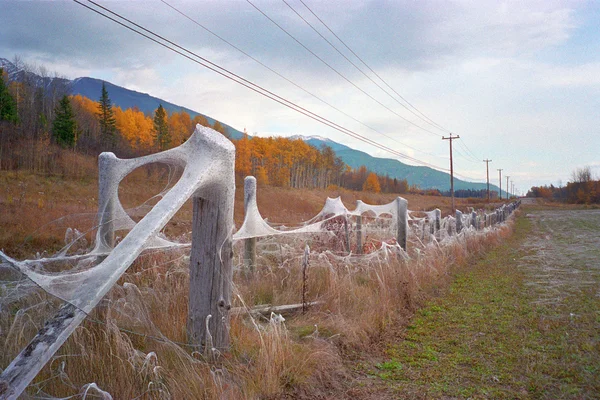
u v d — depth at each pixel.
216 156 3.70
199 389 3.21
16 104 39.06
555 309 6.93
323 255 8.00
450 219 15.84
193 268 3.95
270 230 7.58
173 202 3.23
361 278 7.45
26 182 20.03
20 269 2.95
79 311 2.50
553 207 77.38
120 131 55.53
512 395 3.83
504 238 20.97
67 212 11.46
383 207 11.86
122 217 4.93
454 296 7.89
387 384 4.04
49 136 35.09
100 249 4.64
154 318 4.37
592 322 6.15
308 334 4.84
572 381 4.11
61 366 3.24
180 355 3.57
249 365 3.80
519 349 5.04
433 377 4.23
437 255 10.15
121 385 3.13
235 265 7.11
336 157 96.69
